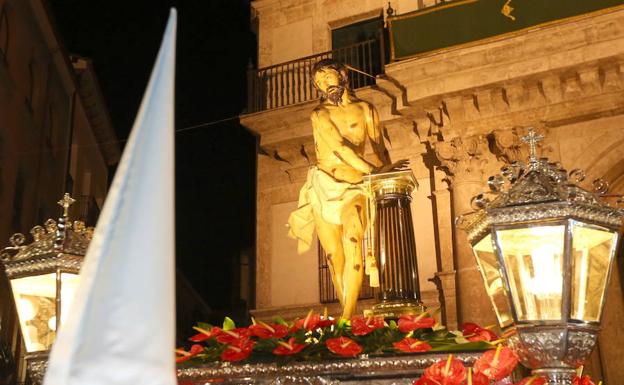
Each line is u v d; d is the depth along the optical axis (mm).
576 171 3258
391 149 12539
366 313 5055
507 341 3287
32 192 16047
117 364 1116
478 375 3043
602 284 3031
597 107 10961
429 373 3078
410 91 11688
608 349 10617
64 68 18188
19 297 3744
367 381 3404
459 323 10664
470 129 11422
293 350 3418
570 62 10750
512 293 3000
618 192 11297
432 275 11664
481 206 3264
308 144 13117
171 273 1196
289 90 13992
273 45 14742
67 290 3666
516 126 11188
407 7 13602
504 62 11117
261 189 13617
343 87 6047
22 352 15109
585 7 10766
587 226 3014
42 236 3869
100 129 21469
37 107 16453
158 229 1195
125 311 1137
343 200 5496
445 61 11391
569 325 2879
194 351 3717
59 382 1071
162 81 1271
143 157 1223
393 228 5328
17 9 14953
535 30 10906
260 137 13422
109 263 1140
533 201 3039
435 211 11867
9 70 14523
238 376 3535
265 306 12867
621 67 10719
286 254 13031
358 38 14188
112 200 1185
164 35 1295
